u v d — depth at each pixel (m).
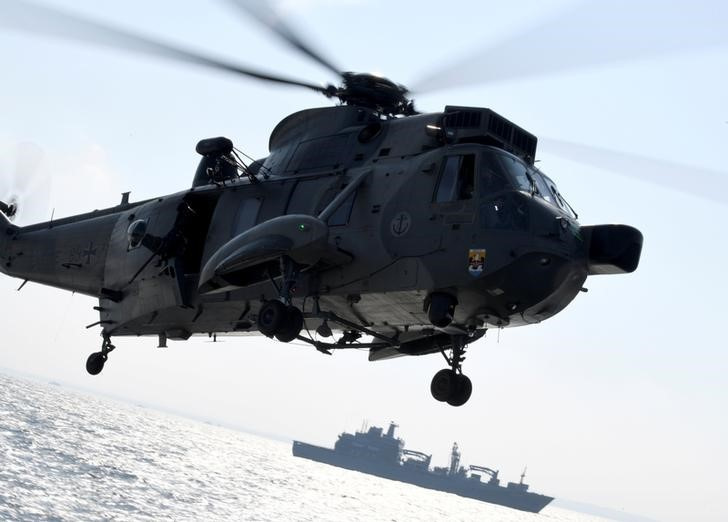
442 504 111.88
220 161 15.74
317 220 12.70
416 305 12.85
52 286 20.77
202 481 50.56
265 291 14.26
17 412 75.25
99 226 19.33
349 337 15.12
